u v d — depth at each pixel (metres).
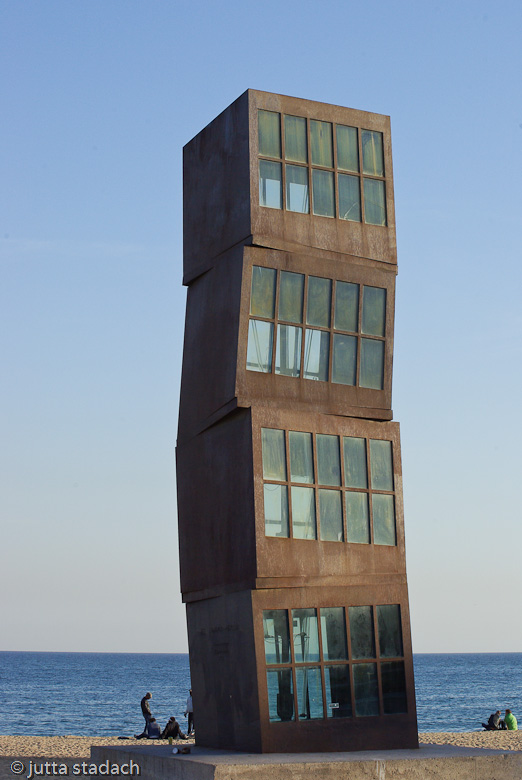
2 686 152.25
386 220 25.97
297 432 23.66
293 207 24.56
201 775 20.03
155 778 22.30
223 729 23.89
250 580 22.56
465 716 90.50
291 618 22.83
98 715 90.38
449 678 183.00
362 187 25.69
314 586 23.17
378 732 23.22
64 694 129.88
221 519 24.14
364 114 26.05
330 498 23.84
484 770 21.56
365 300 25.39
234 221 24.56
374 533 24.31
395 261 25.83
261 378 23.69
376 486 24.64
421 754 21.94
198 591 25.19
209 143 26.36
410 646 24.14
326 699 22.84
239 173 24.53
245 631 22.73
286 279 24.33
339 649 23.27
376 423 24.91
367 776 20.47
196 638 25.55
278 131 24.67
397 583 24.34
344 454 24.28
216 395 24.41
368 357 25.28
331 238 24.97
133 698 120.94
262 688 22.27
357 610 23.72
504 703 110.38
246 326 23.67
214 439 24.77
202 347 25.64
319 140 25.25
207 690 24.83
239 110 24.80
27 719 85.25
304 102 25.12
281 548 22.80
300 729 22.45
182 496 26.47
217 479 24.48
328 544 23.52
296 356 24.23
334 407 24.48
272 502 22.94
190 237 26.92
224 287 24.67
